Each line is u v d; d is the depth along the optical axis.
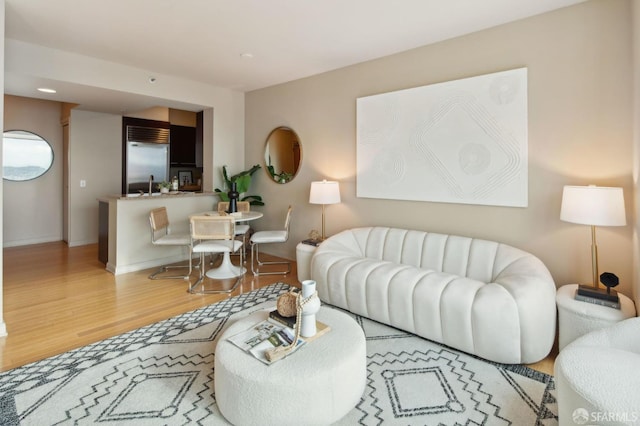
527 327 2.13
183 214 4.95
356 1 2.64
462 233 3.28
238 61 3.99
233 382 1.61
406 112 3.58
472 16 2.86
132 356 2.30
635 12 2.22
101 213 4.68
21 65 3.44
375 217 3.94
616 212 2.18
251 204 5.30
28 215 5.89
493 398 1.87
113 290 3.61
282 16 2.88
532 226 2.89
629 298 2.36
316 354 1.73
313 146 4.57
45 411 1.75
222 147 5.31
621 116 2.47
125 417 1.71
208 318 2.92
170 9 2.77
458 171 3.25
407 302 2.58
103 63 3.99
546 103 2.79
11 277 4.04
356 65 4.05
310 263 3.65
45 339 2.53
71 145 5.74
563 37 2.70
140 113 6.46
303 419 1.57
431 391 1.94
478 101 3.11
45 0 2.62
